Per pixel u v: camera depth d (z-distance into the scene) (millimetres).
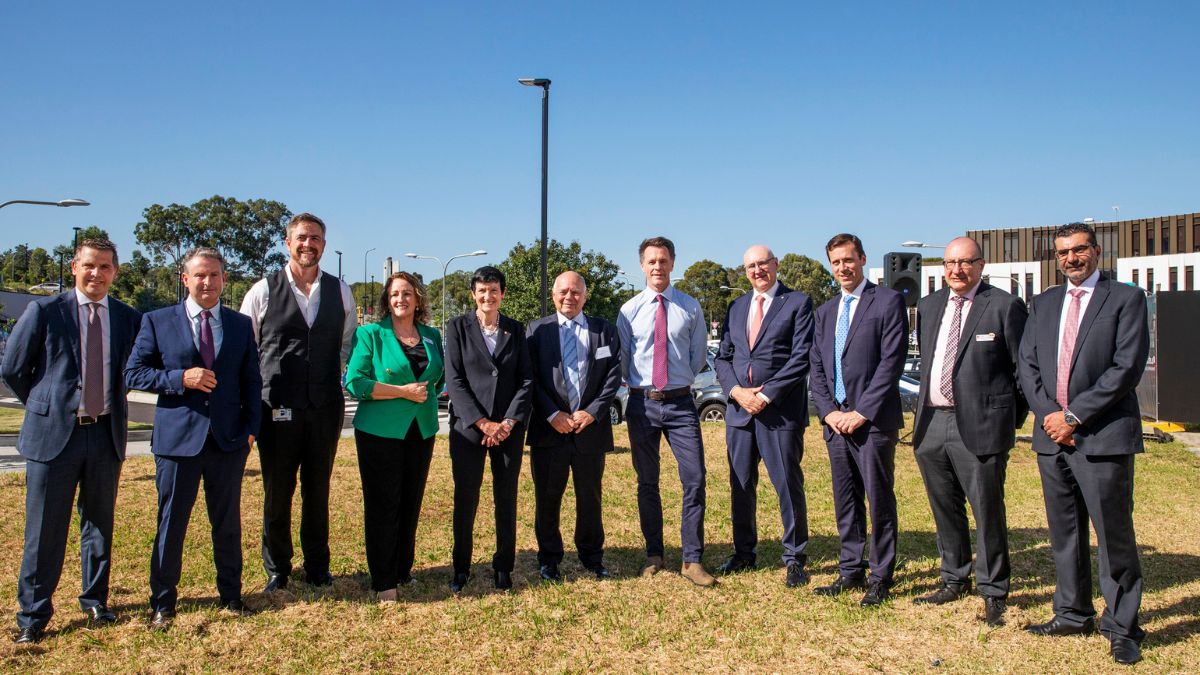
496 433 4375
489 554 5250
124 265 72125
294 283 4320
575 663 3537
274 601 4273
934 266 61281
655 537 4895
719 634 3871
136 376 3877
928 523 6066
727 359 4945
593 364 4707
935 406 4172
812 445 10367
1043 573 4801
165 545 3928
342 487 7254
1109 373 3545
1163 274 54281
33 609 3699
